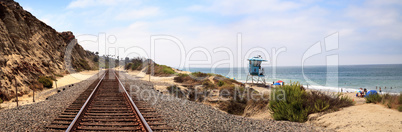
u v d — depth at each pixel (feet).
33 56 115.03
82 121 27.09
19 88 60.23
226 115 33.12
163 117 30.30
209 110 36.68
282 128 25.91
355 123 26.53
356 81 285.84
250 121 29.45
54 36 194.80
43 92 65.57
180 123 27.37
